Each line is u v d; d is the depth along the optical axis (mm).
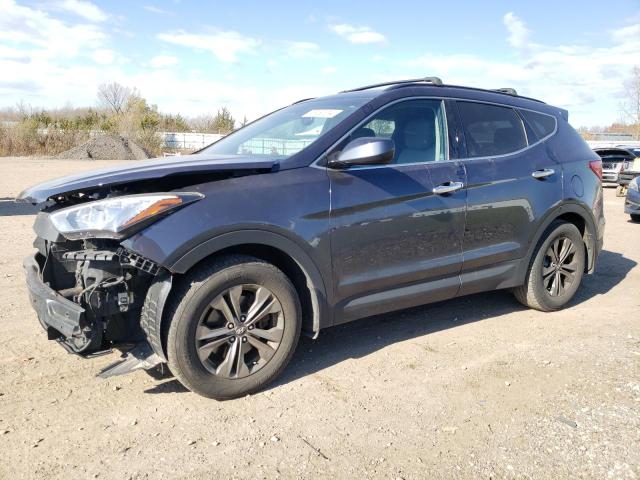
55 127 45656
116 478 2621
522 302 5102
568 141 5258
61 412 3219
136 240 3023
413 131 4188
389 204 3857
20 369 3758
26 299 5203
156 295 3148
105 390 3498
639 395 3396
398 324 4766
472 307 5238
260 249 3562
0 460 2744
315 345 4305
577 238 5160
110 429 3047
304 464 2746
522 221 4672
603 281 6281
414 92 4262
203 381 3273
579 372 3752
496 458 2789
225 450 2859
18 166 28828
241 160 3529
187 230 3113
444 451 2855
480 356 4066
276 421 3150
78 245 3477
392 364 3934
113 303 3174
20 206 12008
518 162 4695
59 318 3178
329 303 3713
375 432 3037
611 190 19703
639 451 2820
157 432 3023
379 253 3859
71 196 3467
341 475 2662
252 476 2650
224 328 3322
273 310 3459
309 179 3582
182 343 3178
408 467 2723
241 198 3316
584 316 4996
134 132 44844
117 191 3258
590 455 2797
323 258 3607
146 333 3223
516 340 4387
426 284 4195
